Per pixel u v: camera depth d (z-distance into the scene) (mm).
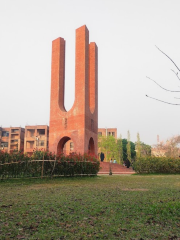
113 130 63844
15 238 3346
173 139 49906
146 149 55469
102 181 12453
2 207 5301
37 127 54906
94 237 3414
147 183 11297
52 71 24859
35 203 5762
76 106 22797
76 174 14773
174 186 9859
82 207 5312
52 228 3797
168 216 4535
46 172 13023
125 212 4887
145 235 3529
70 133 22625
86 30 24000
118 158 50219
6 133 59562
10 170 11617
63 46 25328
